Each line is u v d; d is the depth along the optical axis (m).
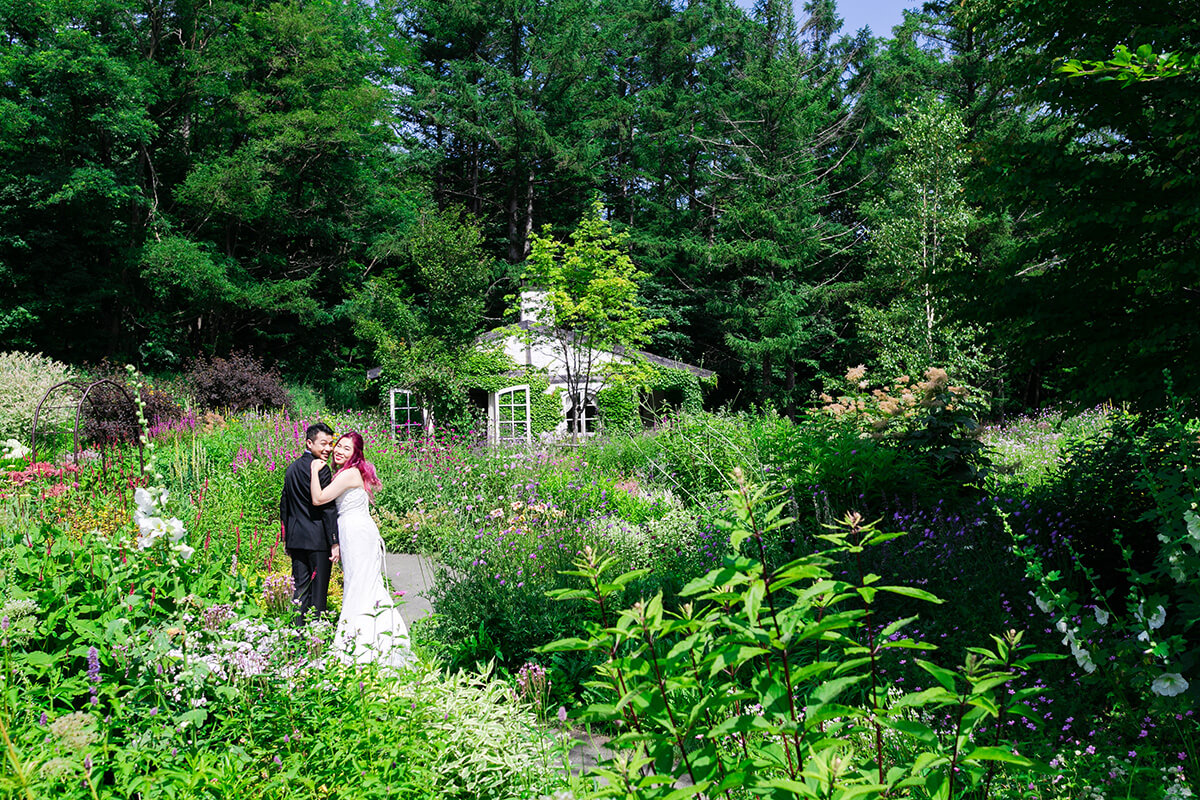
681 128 35.22
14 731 2.43
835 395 24.47
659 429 13.63
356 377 31.62
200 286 25.17
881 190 29.81
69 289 24.56
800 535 7.04
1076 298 6.80
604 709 1.92
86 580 3.49
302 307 27.41
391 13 34.88
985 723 3.54
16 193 22.33
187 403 15.52
